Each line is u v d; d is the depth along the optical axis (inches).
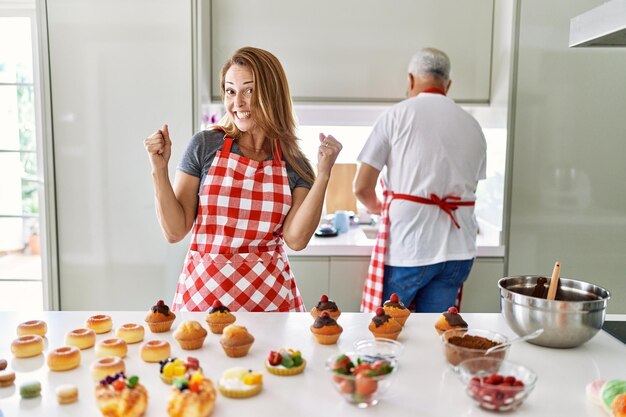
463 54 102.2
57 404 37.3
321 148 61.2
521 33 93.5
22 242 114.0
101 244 94.9
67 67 91.7
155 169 61.5
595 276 98.3
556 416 36.4
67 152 93.2
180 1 90.4
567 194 96.8
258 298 63.7
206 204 64.2
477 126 86.5
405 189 85.0
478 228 109.7
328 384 40.6
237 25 99.4
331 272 95.4
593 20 51.5
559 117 95.3
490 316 56.7
